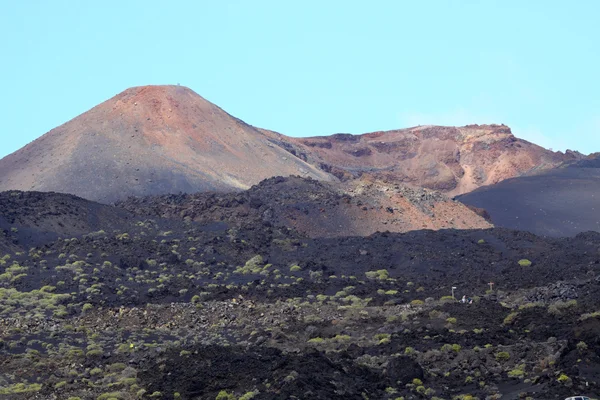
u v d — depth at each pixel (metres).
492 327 185.75
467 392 149.62
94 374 171.62
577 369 147.88
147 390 158.12
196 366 165.38
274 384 150.38
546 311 194.12
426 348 173.88
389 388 153.12
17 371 172.00
